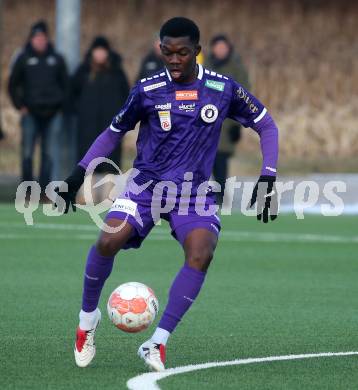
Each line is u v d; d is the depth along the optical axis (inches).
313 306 1011.9
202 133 746.2
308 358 773.9
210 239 732.7
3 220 1774.1
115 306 750.5
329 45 3216.0
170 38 730.8
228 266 1286.9
